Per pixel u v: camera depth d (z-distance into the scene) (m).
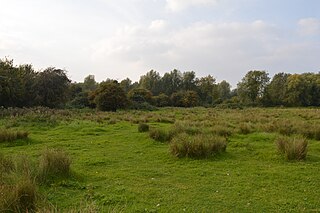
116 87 41.44
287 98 79.25
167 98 67.19
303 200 5.71
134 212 5.06
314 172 7.61
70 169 7.35
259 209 5.26
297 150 9.00
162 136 12.40
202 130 13.19
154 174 7.50
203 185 6.61
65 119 21.72
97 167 8.24
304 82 79.44
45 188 6.12
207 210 5.19
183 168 8.10
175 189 6.32
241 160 8.98
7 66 33.41
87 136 14.21
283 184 6.69
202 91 91.06
